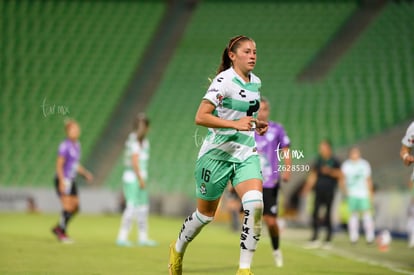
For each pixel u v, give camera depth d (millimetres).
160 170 84812
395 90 88000
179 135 88812
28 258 29031
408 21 99562
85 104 92500
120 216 73500
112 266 26875
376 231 58094
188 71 97875
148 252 33688
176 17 108750
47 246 35562
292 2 107688
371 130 81875
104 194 77625
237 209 54656
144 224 39094
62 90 94375
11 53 99688
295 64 96312
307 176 70875
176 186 83000
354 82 90812
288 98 90000
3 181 83812
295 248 41094
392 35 97750
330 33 101250
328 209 45156
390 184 71000
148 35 104375
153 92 95500
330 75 92938
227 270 26391
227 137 18578
